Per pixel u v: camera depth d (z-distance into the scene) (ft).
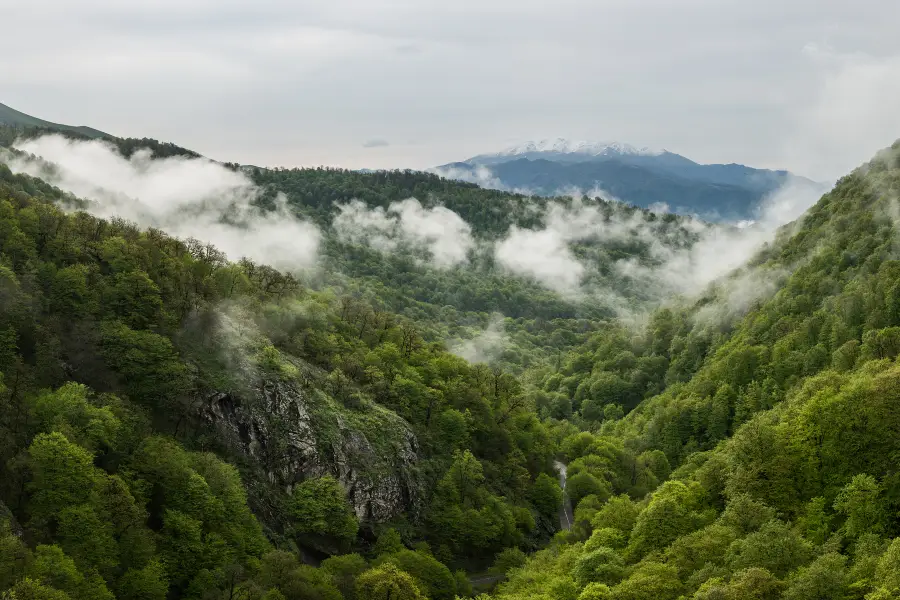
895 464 298.97
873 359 442.91
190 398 409.28
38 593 239.09
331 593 322.96
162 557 316.60
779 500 319.47
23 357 374.84
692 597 253.03
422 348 652.48
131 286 445.78
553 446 638.12
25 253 433.07
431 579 377.91
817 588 226.99
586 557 316.60
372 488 438.40
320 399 460.96
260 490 403.34
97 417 345.72
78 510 293.64
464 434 518.78
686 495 351.67
